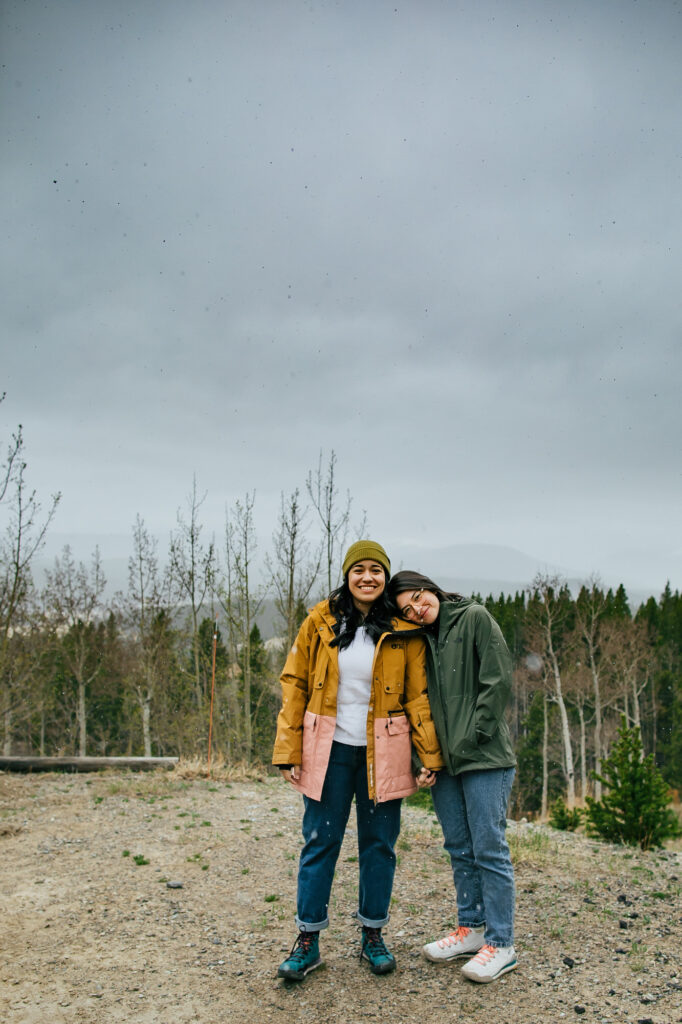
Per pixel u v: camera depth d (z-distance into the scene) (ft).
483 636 11.91
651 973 12.31
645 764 23.59
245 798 25.73
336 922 14.49
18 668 79.82
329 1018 10.85
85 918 14.61
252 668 85.15
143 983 11.96
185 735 80.28
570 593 144.77
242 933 13.96
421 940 13.62
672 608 155.94
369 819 12.28
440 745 12.21
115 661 119.14
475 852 12.15
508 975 12.11
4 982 11.94
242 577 77.36
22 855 18.60
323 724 12.14
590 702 132.05
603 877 17.89
